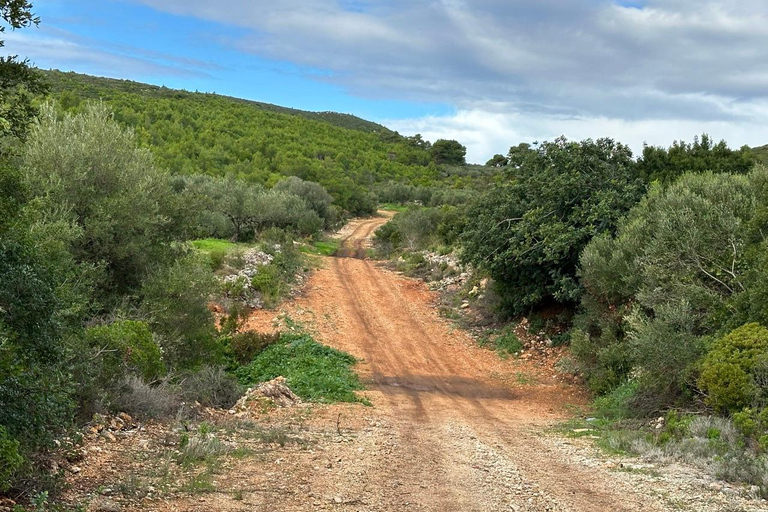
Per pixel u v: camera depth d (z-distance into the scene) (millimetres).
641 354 14391
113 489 6758
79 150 17406
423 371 22047
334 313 29172
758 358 11914
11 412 6715
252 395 15000
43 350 7656
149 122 103125
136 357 12078
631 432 12641
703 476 9086
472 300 31781
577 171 25250
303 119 170625
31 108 7449
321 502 6988
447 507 7164
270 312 27688
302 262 38906
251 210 47719
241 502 6758
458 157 169500
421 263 41812
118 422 10016
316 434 11570
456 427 13539
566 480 8789
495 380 21484
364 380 19953
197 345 17047
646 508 7398
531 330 25828
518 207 26484
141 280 17672
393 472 8773
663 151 28422
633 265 18500
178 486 7141
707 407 13195
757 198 17047
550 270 25094
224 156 97188
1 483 5816
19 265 7305
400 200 101750
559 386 20562
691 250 16062
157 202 18984
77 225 16438
